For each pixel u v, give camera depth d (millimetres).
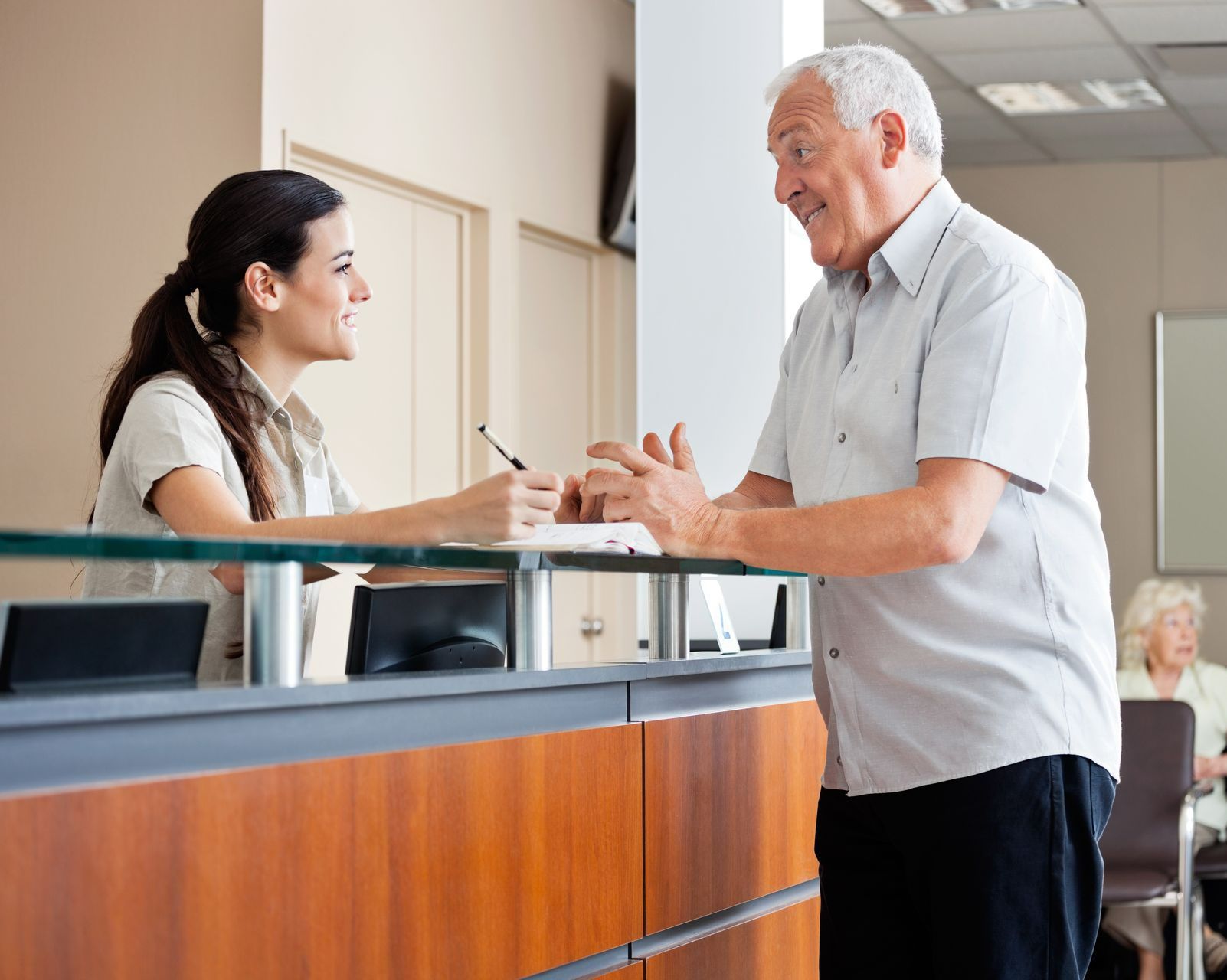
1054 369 1659
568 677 1607
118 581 1801
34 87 3805
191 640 1313
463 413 4648
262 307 1955
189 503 1710
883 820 1762
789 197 1869
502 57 4754
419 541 1521
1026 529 1691
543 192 5004
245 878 1223
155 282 3648
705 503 1700
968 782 1657
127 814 1133
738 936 1943
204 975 1185
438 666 1654
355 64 4016
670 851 1779
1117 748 1725
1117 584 6934
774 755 2029
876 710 1746
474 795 1462
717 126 3115
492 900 1480
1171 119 6359
